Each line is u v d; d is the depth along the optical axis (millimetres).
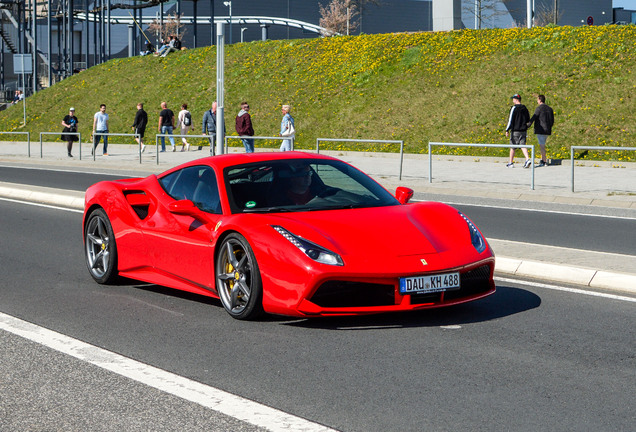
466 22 79312
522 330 5676
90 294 7230
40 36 77875
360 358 5023
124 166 23750
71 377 4695
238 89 37938
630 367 4762
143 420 3941
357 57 36375
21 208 14297
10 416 4035
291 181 6656
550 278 7531
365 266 5535
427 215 6316
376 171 21234
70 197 14719
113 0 66812
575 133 25672
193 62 42469
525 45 32062
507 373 4660
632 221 12391
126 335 5715
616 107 26438
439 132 28781
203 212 6512
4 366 4938
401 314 6203
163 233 6863
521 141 21469
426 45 35031
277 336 5617
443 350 5176
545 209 14125
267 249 5770
